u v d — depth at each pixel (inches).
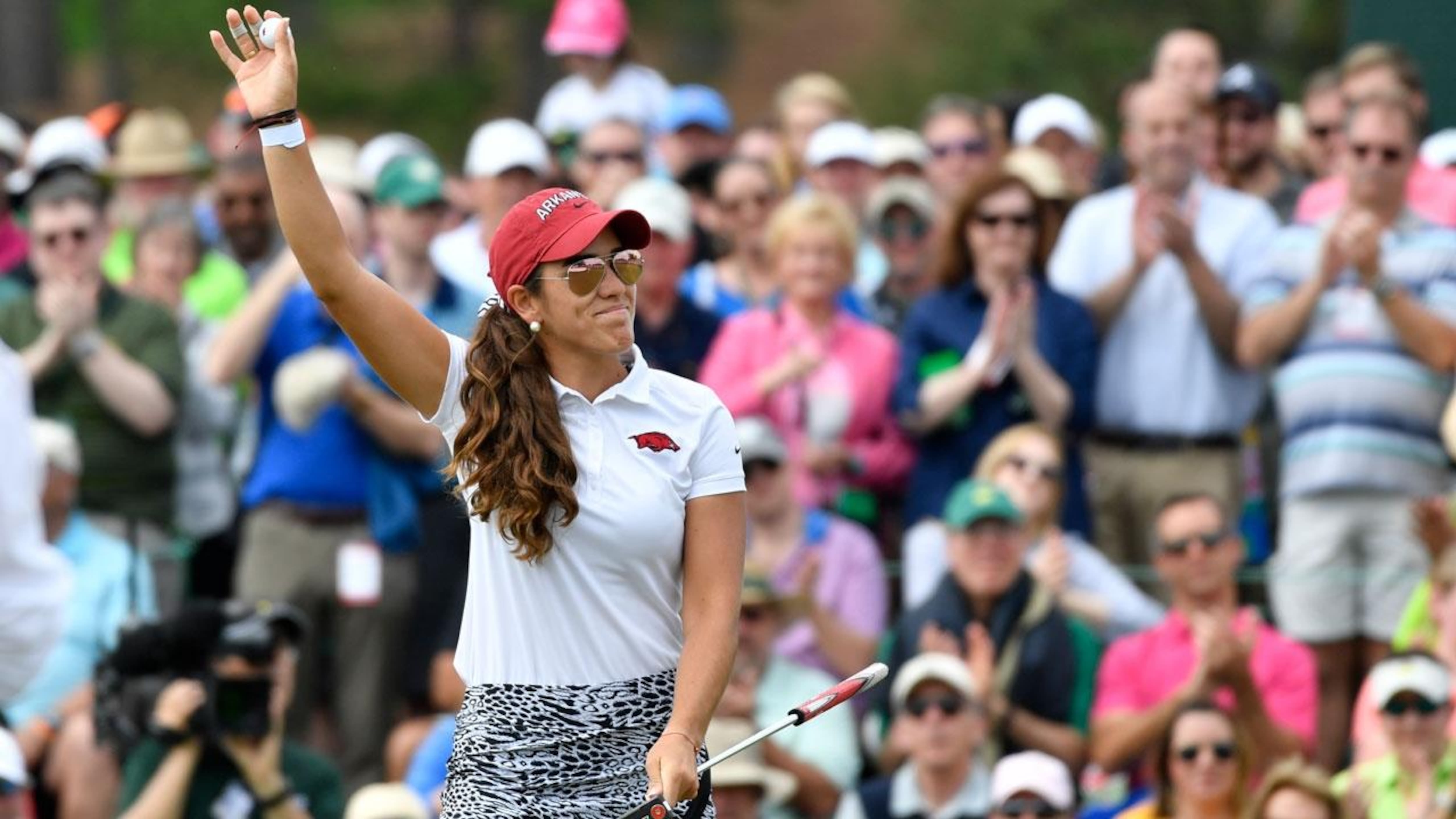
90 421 1158.3
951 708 989.2
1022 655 1044.5
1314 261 1190.3
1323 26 3112.7
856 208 1408.7
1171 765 982.4
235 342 1169.4
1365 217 1149.7
